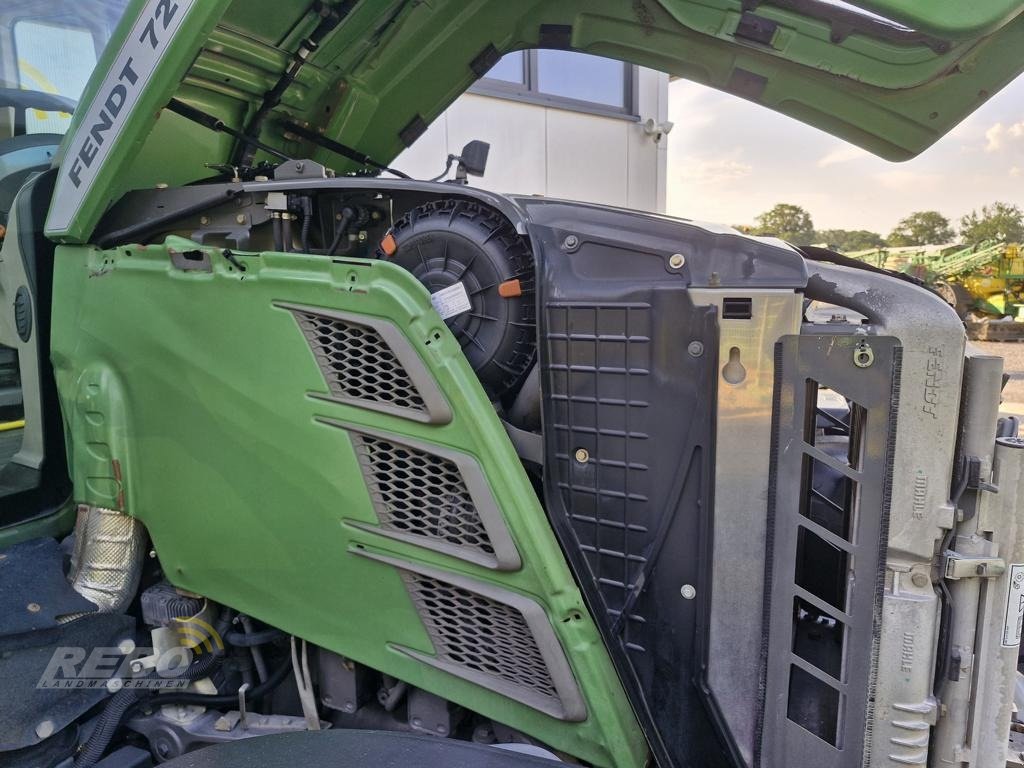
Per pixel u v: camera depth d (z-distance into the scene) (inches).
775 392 47.8
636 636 52.7
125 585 70.9
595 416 52.0
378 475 57.5
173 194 70.2
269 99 87.3
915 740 49.5
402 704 65.7
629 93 278.2
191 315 62.6
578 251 52.5
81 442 70.4
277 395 59.6
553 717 54.5
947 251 738.2
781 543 48.8
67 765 65.7
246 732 68.4
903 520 48.3
